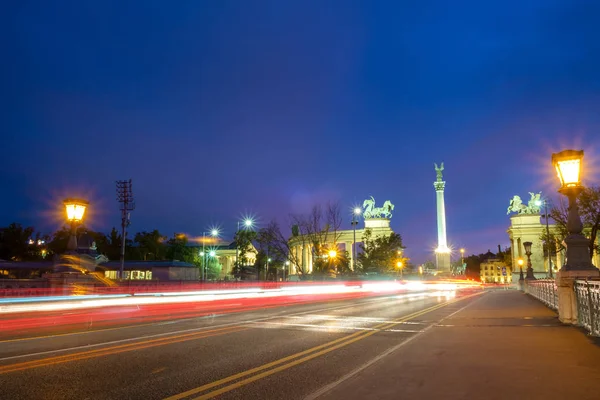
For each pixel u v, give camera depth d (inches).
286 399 243.8
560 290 532.4
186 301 1144.2
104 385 273.3
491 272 6835.6
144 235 4047.7
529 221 4234.7
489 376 269.4
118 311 821.2
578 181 513.7
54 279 811.4
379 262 2972.4
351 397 231.1
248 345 421.1
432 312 778.8
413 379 266.7
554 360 313.9
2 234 3174.2
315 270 2625.5
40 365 327.3
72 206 815.7
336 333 504.4
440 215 4539.9
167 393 256.4
